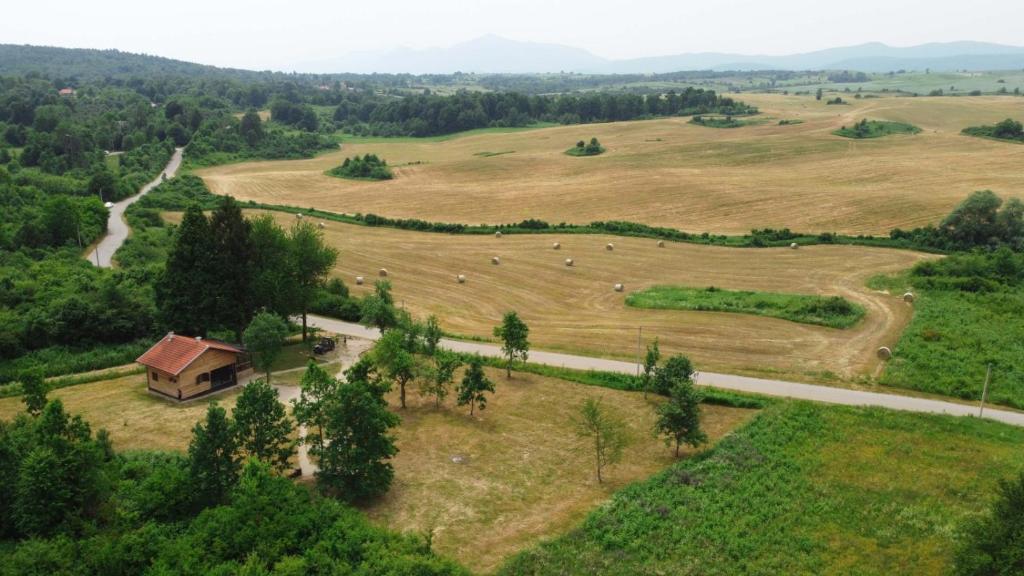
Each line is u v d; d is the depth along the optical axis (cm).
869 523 3338
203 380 4909
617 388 5053
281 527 2995
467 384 4600
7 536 3105
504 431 4416
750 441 4128
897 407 4641
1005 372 5084
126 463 3647
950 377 5019
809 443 4122
